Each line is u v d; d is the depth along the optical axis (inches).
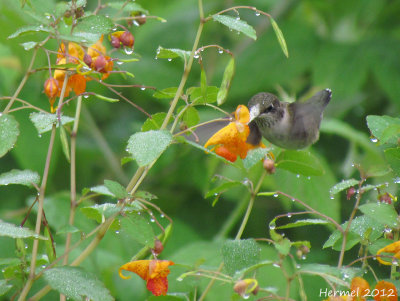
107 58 144.2
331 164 154.6
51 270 142.4
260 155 144.9
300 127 147.3
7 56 150.4
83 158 154.6
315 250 152.4
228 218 154.4
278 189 150.1
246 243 143.0
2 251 148.9
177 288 147.3
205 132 146.5
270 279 147.2
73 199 143.7
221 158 143.0
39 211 142.9
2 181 143.0
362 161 151.3
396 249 142.9
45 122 143.0
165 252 152.0
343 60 154.3
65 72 143.8
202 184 153.7
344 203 153.4
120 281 148.7
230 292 146.9
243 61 154.7
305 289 147.8
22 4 143.5
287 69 154.6
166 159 153.8
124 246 150.1
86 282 142.3
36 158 151.4
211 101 144.3
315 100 147.6
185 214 154.5
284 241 142.6
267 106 147.0
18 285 143.3
